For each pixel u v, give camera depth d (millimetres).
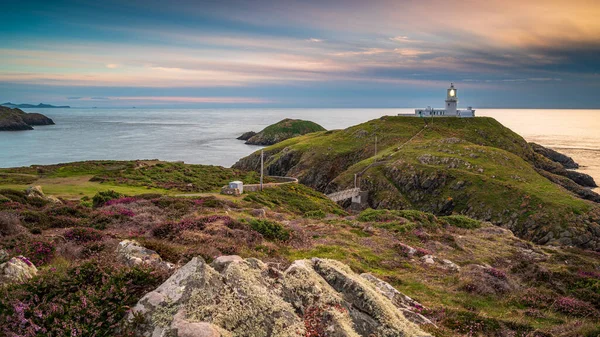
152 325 7227
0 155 147125
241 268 8930
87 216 27047
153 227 22750
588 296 18859
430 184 96062
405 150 119938
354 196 96938
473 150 112688
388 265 22500
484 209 83938
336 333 7840
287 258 20906
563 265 25969
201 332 6648
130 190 52656
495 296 18141
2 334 7152
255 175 80938
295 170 136125
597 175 138000
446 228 37500
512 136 156500
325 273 10031
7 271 10469
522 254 29172
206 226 23312
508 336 12297
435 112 175375
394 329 8539
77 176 64312
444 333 11758
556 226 73625
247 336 7227
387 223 33625
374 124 162875
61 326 7383
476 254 27594
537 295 18281
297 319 7996
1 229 19234
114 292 8211
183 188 58531
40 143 193125
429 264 23453
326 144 147000
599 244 70312
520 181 92562
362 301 9125
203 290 7750
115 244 16703
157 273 9109
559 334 12922
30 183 56219
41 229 21375
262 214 36719
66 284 8547
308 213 42625
